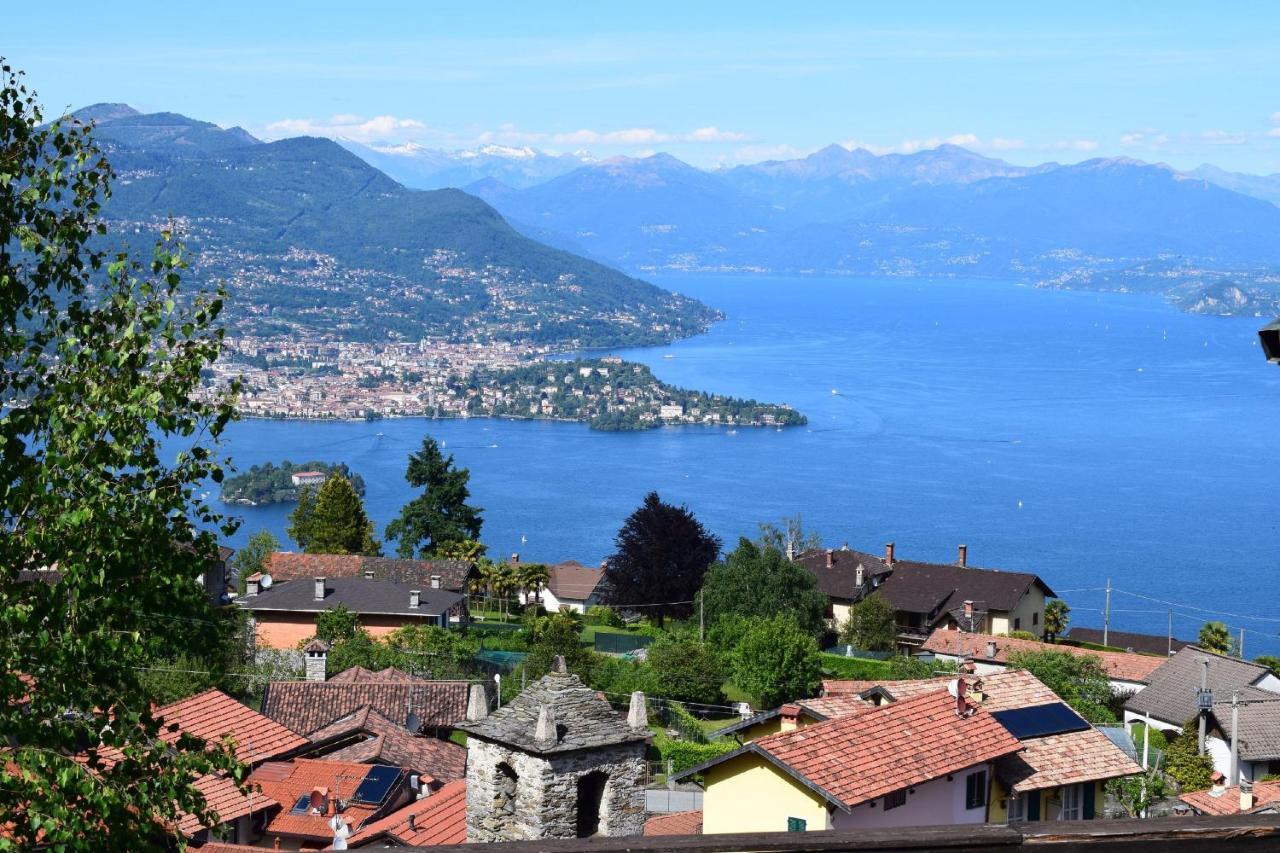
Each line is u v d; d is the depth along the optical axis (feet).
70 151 62.64
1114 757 123.75
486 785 87.81
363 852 24.18
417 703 196.34
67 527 58.95
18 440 59.52
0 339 60.39
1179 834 23.21
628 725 88.99
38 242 61.36
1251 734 220.84
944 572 410.52
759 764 105.81
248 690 231.91
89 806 54.75
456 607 358.23
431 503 480.64
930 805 108.88
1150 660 298.76
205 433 62.03
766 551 373.81
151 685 155.84
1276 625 651.66
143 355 60.70
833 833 23.35
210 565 62.49
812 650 280.92
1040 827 23.36
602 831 87.45
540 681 90.84
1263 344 41.34
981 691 129.39
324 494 462.60
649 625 391.45
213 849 118.83
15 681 56.75
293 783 146.72
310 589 341.62
